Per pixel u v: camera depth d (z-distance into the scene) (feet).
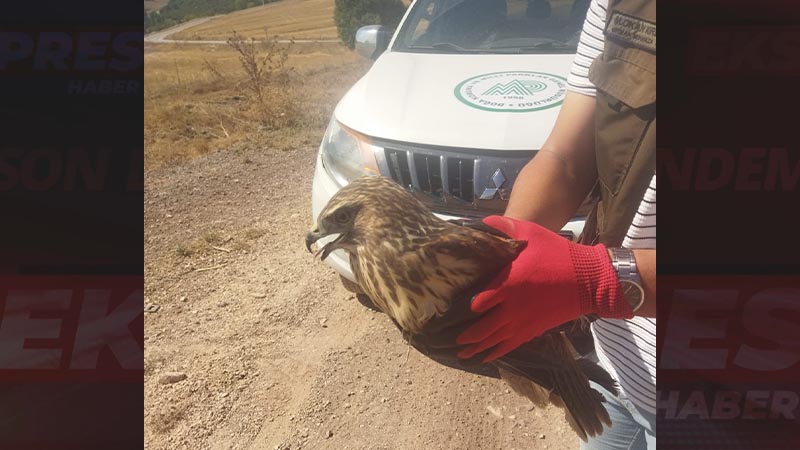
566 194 4.77
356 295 12.46
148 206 17.43
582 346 5.74
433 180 9.85
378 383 9.98
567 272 3.41
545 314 3.42
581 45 4.76
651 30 3.95
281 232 15.72
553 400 4.27
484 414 9.25
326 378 10.12
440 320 3.42
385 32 16.01
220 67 58.34
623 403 5.33
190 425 9.14
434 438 8.83
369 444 8.77
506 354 3.98
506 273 3.37
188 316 11.85
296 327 11.50
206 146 24.41
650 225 4.13
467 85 11.34
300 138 25.54
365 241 3.53
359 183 3.72
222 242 15.11
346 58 72.49
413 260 3.39
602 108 4.25
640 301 3.51
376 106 10.96
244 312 12.02
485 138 9.66
